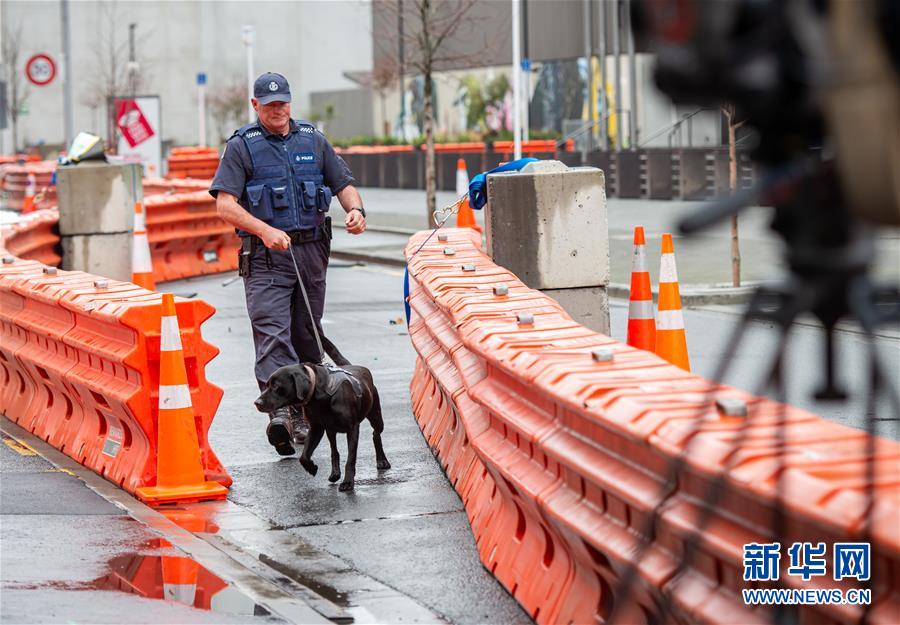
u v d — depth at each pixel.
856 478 5.07
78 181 28.75
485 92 70.56
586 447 7.18
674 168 49.62
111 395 11.98
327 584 9.18
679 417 6.27
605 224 13.98
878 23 3.51
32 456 13.40
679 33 3.66
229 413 15.55
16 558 9.38
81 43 102.94
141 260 24.84
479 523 10.03
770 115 3.74
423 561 9.70
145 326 11.73
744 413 6.17
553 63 64.00
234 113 95.31
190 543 9.95
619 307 24.16
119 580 8.89
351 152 72.50
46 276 14.95
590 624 7.29
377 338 20.95
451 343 11.20
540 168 13.98
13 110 97.00
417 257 14.67
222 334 21.94
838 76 3.57
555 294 14.02
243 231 13.79
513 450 8.72
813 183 3.87
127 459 12.10
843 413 14.23
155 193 42.03
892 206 3.57
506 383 8.92
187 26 102.81
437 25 58.94
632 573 5.73
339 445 13.81
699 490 5.80
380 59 76.00
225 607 8.32
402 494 11.74
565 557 7.86
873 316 4.15
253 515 11.12
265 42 101.81
